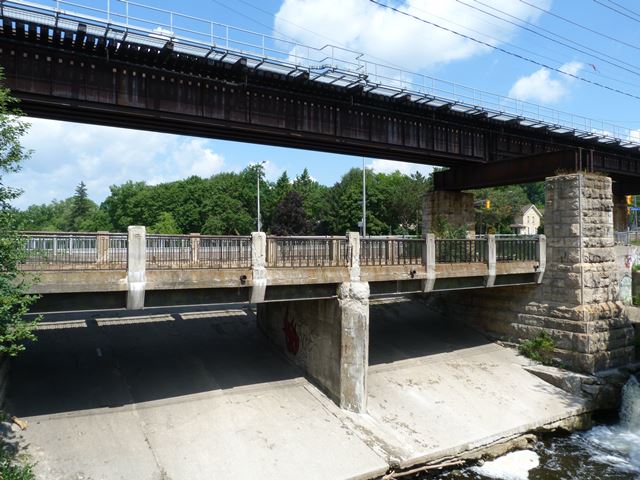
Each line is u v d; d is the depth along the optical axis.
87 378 16.97
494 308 27.39
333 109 23.84
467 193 33.47
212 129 21.58
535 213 101.38
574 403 21.19
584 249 24.08
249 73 20.73
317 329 19.02
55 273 12.87
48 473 12.42
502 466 16.64
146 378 17.55
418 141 26.81
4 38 16.45
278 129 22.23
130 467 13.12
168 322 22.95
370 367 21.44
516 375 23.23
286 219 73.81
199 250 15.30
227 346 21.42
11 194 11.35
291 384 18.95
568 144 32.91
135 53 18.45
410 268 19.92
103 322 21.92
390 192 81.94
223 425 15.53
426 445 16.30
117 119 19.91
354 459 14.81
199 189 98.31
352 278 17.92
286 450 14.80
